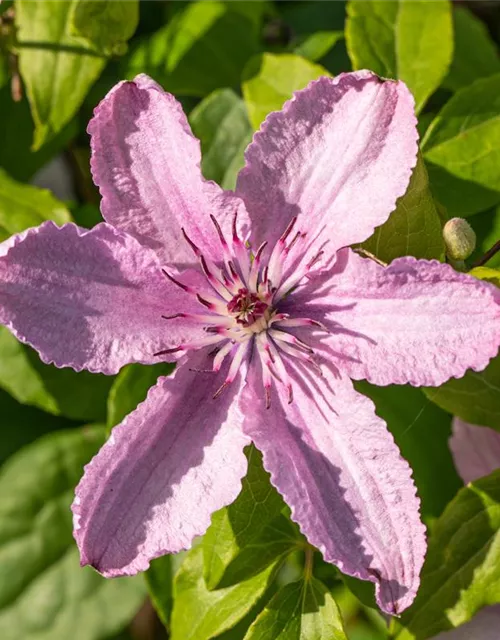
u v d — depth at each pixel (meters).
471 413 0.41
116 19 0.45
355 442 0.38
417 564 0.37
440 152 0.43
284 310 0.39
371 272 0.37
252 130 0.45
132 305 0.39
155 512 0.38
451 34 0.44
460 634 0.42
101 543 0.37
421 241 0.39
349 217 0.38
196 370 0.39
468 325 0.36
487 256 0.41
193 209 0.39
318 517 0.37
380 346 0.38
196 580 0.41
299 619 0.40
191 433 0.38
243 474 0.38
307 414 0.39
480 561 0.40
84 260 0.38
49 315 0.38
